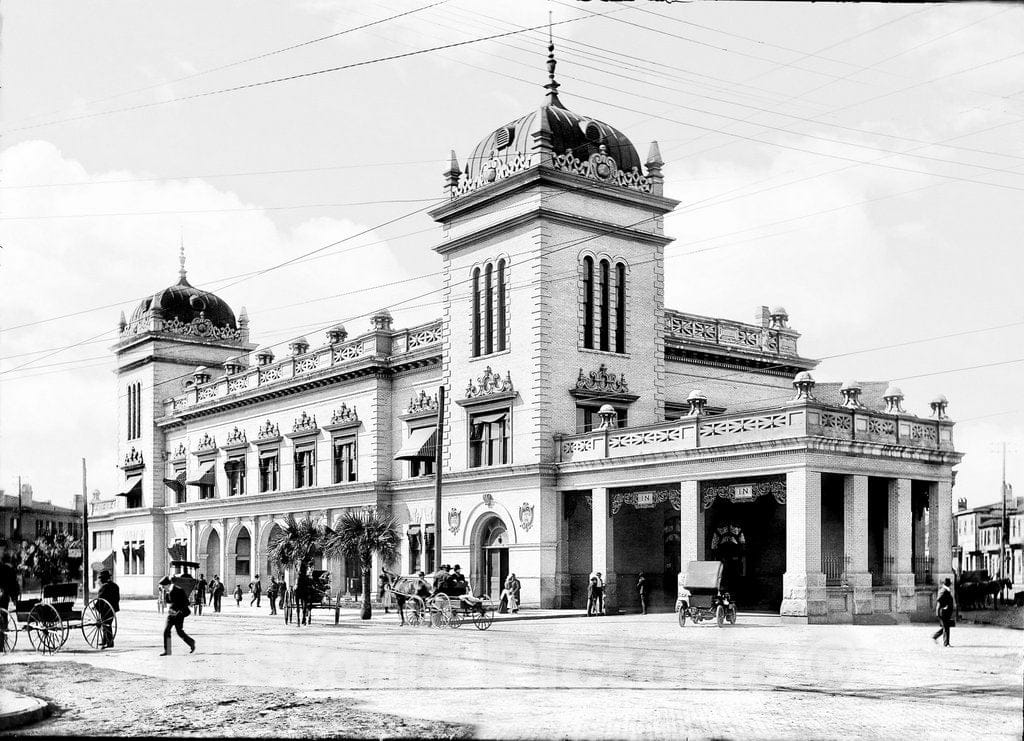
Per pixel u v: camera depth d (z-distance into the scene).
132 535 82.88
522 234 46.75
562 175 45.88
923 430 40.56
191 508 74.31
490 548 48.31
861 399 51.25
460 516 49.44
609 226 47.91
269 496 64.75
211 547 74.81
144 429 82.00
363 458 57.50
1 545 34.22
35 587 93.38
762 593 45.19
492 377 48.09
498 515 47.12
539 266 45.69
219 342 83.12
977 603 48.38
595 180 47.09
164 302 82.00
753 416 38.00
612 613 42.38
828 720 14.37
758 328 55.75
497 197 47.91
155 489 79.88
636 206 49.19
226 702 16.59
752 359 54.34
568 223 46.75
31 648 28.16
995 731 13.53
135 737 13.41
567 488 44.81
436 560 41.03
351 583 57.38
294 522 45.50
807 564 35.72
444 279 51.66
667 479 40.62
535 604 44.34
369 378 57.41
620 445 42.81
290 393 64.69
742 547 46.19
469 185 50.16
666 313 51.78
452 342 50.84
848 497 37.69
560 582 44.91
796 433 36.31
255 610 53.34
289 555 43.44
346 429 59.25
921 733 13.33
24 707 15.09
